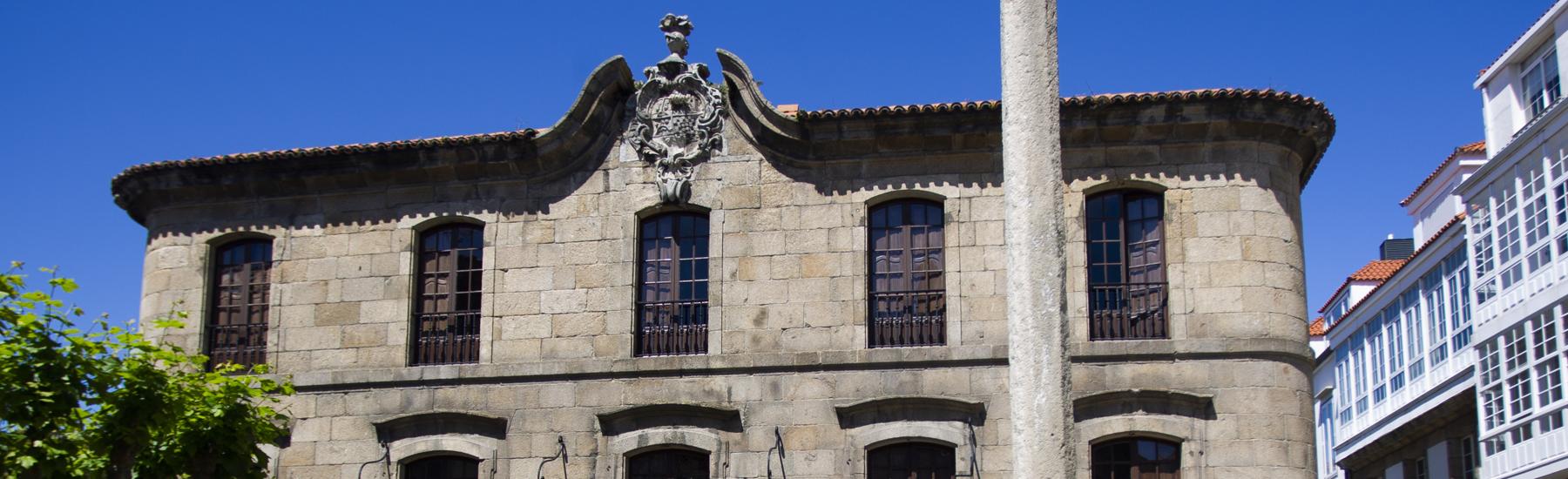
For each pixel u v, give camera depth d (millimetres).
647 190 25578
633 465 24766
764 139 25203
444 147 25859
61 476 18391
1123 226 24391
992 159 24719
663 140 25656
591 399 24859
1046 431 11852
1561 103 31219
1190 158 24297
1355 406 48219
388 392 25594
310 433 25688
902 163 24953
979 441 23531
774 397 24297
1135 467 23375
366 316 26094
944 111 24250
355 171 26406
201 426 21094
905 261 24781
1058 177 12477
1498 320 34656
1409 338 42438
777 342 24531
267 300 26781
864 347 24281
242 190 27031
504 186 26172
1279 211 24172
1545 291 32125
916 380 23953
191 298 26938
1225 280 23766
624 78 25672
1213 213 24031
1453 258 38781
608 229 25578
